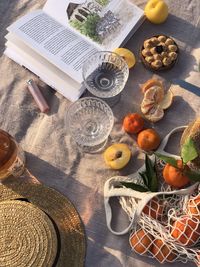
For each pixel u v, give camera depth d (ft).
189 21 2.64
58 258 2.07
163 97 2.43
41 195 2.26
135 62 2.54
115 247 2.18
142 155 2.37
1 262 1.88
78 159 2.38
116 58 2.49
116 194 2.20
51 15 2.62
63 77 2.49
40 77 2.52
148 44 2.48
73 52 2.52
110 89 2.48
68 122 2.40
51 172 2.36
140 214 2.09
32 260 1.88
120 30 2.60
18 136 2.45
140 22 2.64
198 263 2.02
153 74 2.54
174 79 2.49
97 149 2.39
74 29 2.59
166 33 2.63
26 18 2.56
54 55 2.49
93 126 2.43
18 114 2.49
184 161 2.01
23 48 2.53
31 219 1.95
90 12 2.62
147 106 2.38
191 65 2.54
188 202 2.09
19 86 2.56
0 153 2.13
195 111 2.43
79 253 2.15
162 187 2.24
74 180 2.34
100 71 2.53
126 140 2.41
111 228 2.21
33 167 2.37
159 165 2.29
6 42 2.66
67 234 2.19
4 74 2.59
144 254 2.13
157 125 2.42
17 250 1.90
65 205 2.25
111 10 2.63
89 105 2.45
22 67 2.59
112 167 2.31
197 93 2.45
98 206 2.27
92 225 2.23
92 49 2.54
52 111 2.50
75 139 2.39
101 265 2.15
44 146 2.42
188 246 2.03
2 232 1.93
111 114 2.39
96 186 2.32
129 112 2.47
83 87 2.47
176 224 2.03
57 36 2.55
